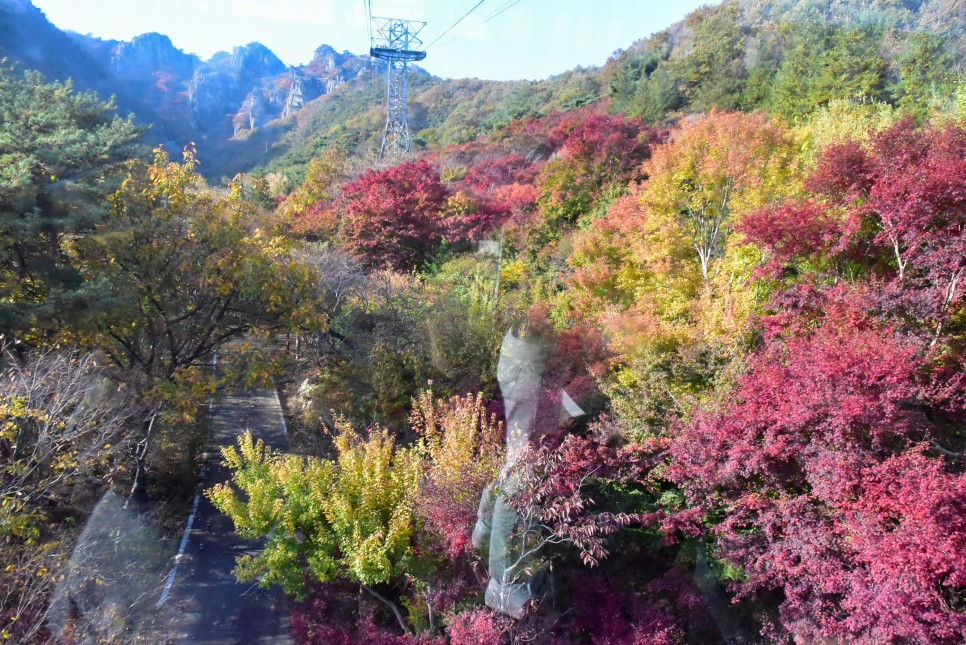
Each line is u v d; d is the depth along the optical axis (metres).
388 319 12.27
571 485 6.36
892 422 6.00
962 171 6.74
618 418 7.87
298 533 8.12
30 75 12.02
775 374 6.93
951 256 6.92
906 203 7.11
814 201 9.03
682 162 11.77
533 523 6.21
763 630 6.41
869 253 8.35
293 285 13.22
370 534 7.46
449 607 6.54
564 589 6.82
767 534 6.62
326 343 13.79
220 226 12.36
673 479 7.36
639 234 11.88
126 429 9.98
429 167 18.53
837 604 6.11
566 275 12.50
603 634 6.50
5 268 9.80
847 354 6.24
